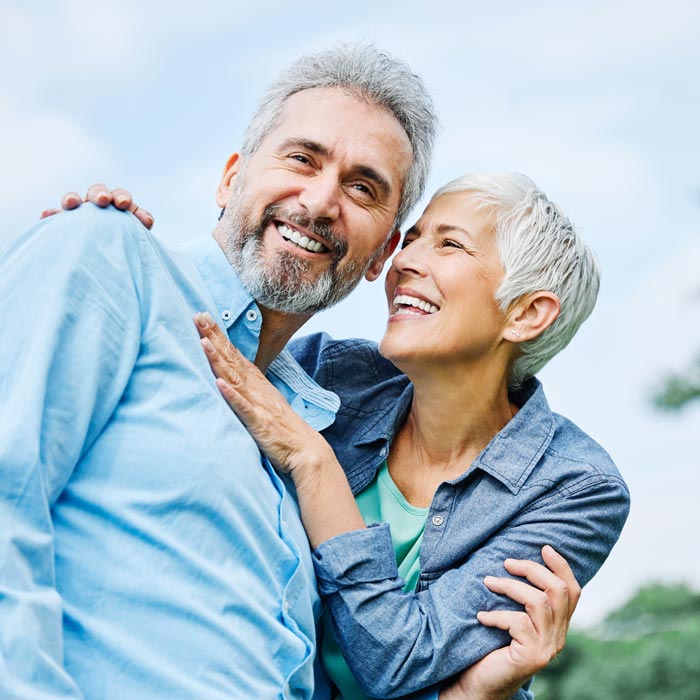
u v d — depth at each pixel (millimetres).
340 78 2904
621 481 3033
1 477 2098
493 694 2750
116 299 2381
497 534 2932
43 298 2289
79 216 2426
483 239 3055
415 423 3158
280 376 3055
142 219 2566
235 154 3045
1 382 2225
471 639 2754
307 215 2785
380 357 3391
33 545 2098
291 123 2855
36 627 2031
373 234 2920
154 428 2373
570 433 3152
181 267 2678
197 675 2264
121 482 2316
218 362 2629
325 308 2928
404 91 2953
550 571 2869
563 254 3100
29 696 1974
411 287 3053
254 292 2801
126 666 2211
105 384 2328
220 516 2385
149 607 2262
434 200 3150
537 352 3154
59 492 2238
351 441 3160
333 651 2859
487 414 3111
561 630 2799
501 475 2951
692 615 9398
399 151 2941
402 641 2713
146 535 2291
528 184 3158
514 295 3045
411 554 2979
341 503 2793
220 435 2441
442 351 3004
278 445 2740
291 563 2533
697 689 8547
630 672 8734
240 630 2348
